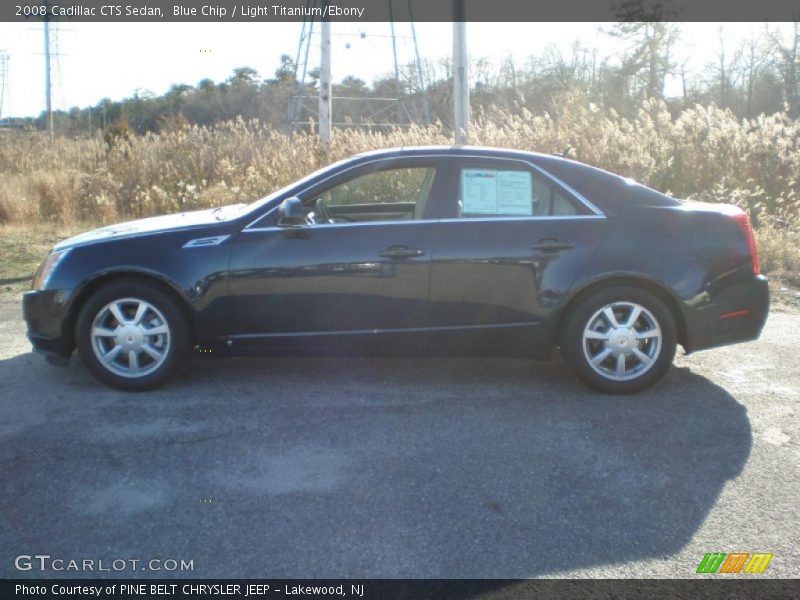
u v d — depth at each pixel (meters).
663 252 5.23
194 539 3.51
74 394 5.31
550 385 5.55
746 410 5.09
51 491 3.93
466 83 12.06
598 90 36.91
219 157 14.82
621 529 3.61
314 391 5.39
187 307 5.28
